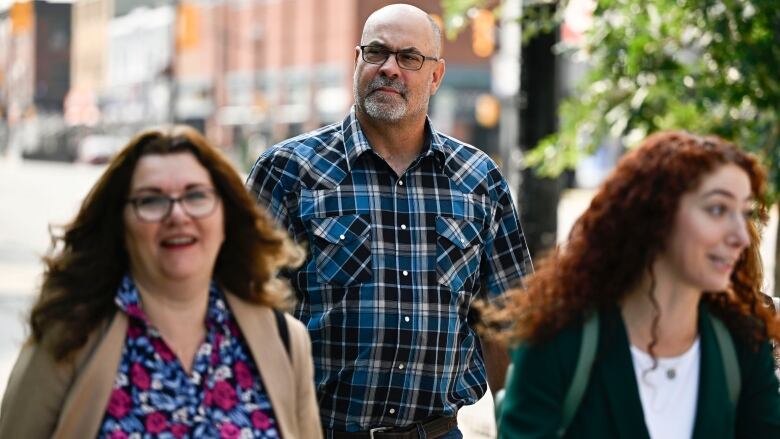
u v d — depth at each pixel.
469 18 15.22
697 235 5.38
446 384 7.79
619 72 13.77
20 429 5.66
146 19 151.25
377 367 7.65
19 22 64.75
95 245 5.78
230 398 5.83
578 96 14.17
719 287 5.42
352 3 108.56
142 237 5.69
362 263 7.74
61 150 171.88
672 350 5.58
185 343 5.81
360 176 7.91
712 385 5.56
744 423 5.75
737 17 12.80
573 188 81.62
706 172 5.39
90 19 172.38
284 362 5.97
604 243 5.50
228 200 5.90
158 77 147.00
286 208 7.94
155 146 5.75
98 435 5.60
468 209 8.03
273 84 124.00
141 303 5.78
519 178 14.87
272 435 5.85
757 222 6.59
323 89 114.38
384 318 7.69
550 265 5.64
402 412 7.69
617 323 5.52
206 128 137.25
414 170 8.00
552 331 5.50
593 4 14.01
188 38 76.56
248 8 129.12
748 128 13.39
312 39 116.44
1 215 58.84
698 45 13.60
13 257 38.34
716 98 13.09
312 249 7.80
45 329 5.66
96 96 169.00
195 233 5.72
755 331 5.68
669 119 13.84
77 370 5.66
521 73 14.80
